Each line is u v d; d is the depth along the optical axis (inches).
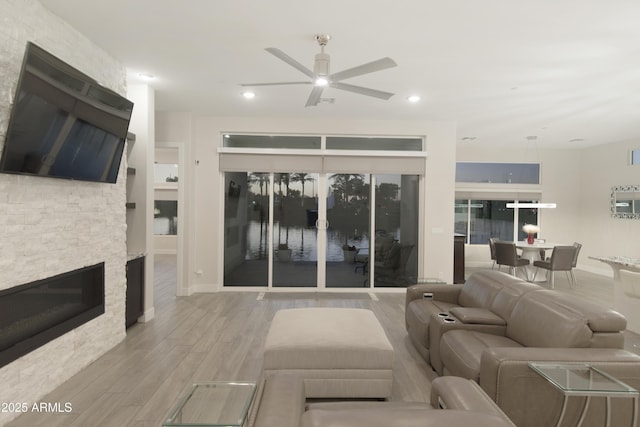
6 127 87.7
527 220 341.7
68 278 111.5
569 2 97.7
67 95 96.7
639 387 73.9
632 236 278.4
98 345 126.0
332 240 229.5
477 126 243.6
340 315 123.0
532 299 104.7
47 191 101.7
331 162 221.9
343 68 145.4
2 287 86.8
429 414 44.1
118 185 138.5
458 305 148.0
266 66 144.9
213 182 220.5
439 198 227.6
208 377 112.0
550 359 75.4
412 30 115.0
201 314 176.9
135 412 92.7
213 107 202.8
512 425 42.9
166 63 142.7
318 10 104.2
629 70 144.1
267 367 97.6
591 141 294.2
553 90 168.7
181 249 213.6
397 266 231.1
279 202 227.5
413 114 212.8
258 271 227.6
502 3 99.0
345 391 97.9
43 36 101.3
